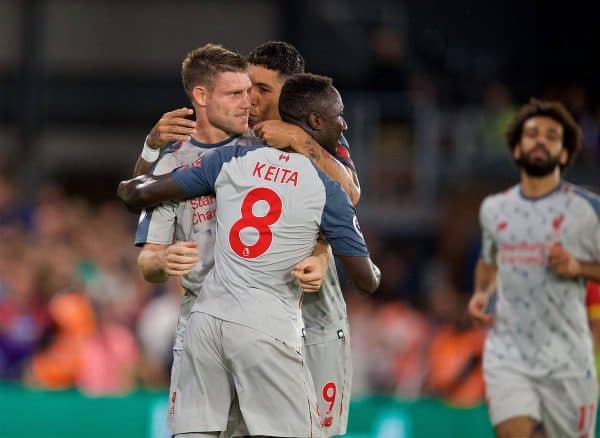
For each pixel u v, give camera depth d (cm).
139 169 1709
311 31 6053
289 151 1642
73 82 6084
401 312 3931
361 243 1636
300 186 1608
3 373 3250
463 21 6262
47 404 2794
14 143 5894
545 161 2175
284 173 1616
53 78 6081
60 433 2786
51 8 6106
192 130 1645
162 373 3462
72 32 6112
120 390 3341
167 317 3494
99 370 3309
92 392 3247
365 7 6288
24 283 3431
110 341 3409
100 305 3619
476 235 4616
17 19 6044
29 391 2803
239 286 1603
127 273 4119
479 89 5500
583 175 4975
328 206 1614
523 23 6203
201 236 1678
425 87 5269
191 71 1694
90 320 3391
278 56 1788
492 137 5128
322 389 1798
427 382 3419
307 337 1795
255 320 1590
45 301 3356
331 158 1661
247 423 1598
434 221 5050
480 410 2745
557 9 6159
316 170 1622
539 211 2192
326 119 1655
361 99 5228
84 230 4362
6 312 3316
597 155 5150
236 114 1680
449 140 5191
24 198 5259
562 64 6000
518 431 2142
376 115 5197
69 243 4134
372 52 5650
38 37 5891
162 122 1645
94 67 6128
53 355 3269
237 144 1697
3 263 3712
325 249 1656
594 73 5953
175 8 6138
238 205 1616
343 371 1819
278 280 1611
